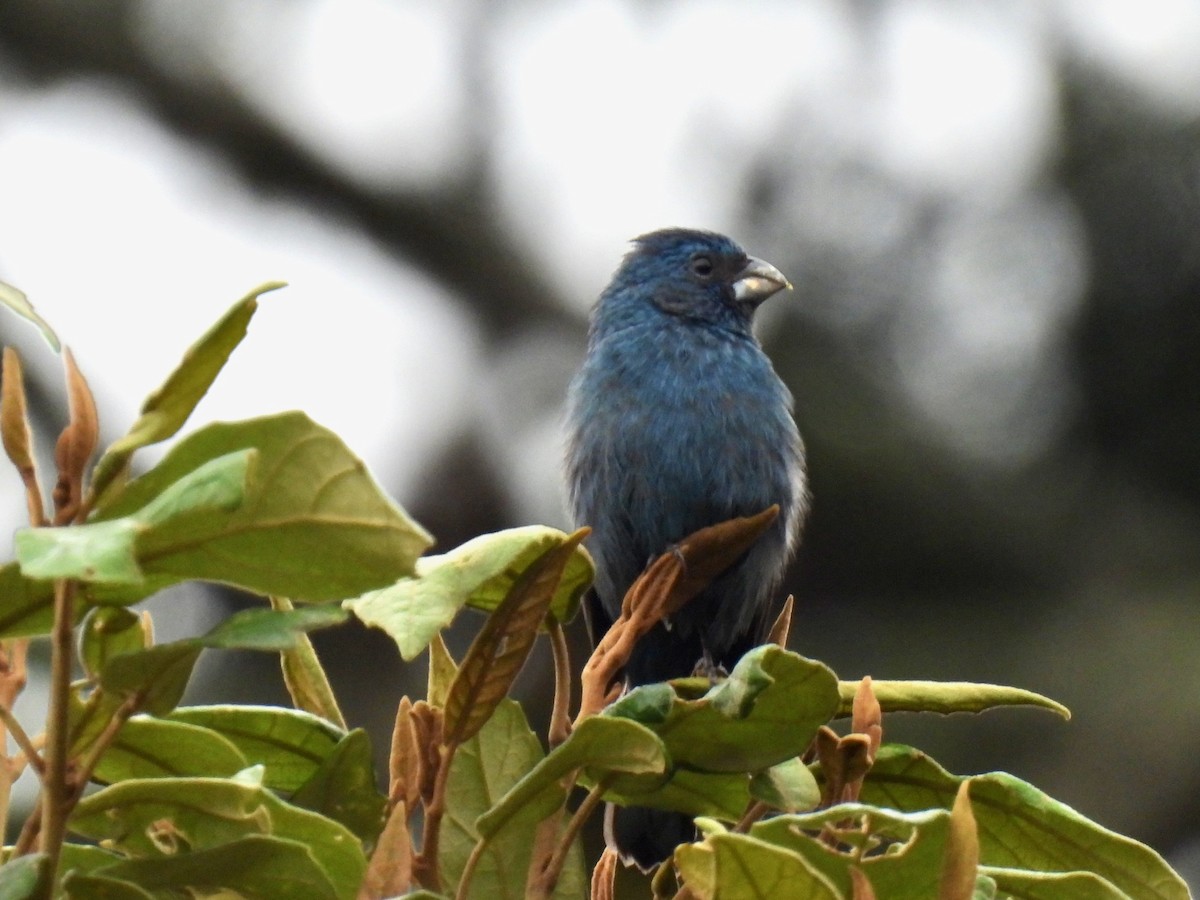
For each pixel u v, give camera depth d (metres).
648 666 9.64
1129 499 16.55
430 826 3.60
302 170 17.94
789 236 16.12
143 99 17.78
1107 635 15.80
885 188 16.17
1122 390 16.62
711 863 2.94
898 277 16.09
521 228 18.45
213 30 17.86
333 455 2.80
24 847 3.03
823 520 15.88
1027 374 16.56
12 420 2.95
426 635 3.39
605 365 9.48
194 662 2.99
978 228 16.23
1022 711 15.44
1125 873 3.80
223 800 3.21
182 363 2.87
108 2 17.48
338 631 14.82
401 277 17.98
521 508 16.36
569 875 3.98
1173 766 14.79
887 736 15.42
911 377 16.30
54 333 2.97
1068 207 16.36
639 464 9.20
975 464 16.31
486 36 18.25
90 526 2.56
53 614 3.11
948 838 2.93
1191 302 16.36
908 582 16.30
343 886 3.38
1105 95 16.44
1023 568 16.16
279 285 2.90
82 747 3.44
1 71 17.41
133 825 3.34
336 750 3.61
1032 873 3.54
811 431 15.77
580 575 4.07
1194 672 15.27
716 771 3.67
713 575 4.26
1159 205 16.28
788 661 3.53
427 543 2.82
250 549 2.85
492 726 4.04
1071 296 16.50
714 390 9.30
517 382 17.52
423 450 16.50
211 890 3.24
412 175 18.17
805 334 16.05
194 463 2.83
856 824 3.66
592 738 3.33
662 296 9.92
